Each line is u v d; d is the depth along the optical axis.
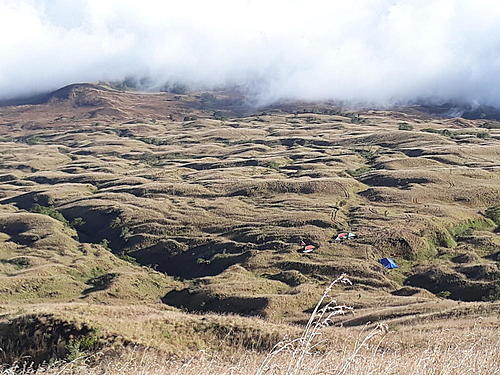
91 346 20.83
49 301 66.12
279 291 66.12
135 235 94.75
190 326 24.67
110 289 69.75
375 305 55.25
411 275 71.88
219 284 67.88
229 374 10.12
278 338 23.34
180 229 95.12
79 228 104.06
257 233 87.88
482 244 81.31
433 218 89.69
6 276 73.44
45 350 20.81
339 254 78.38
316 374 6.91
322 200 103.75
